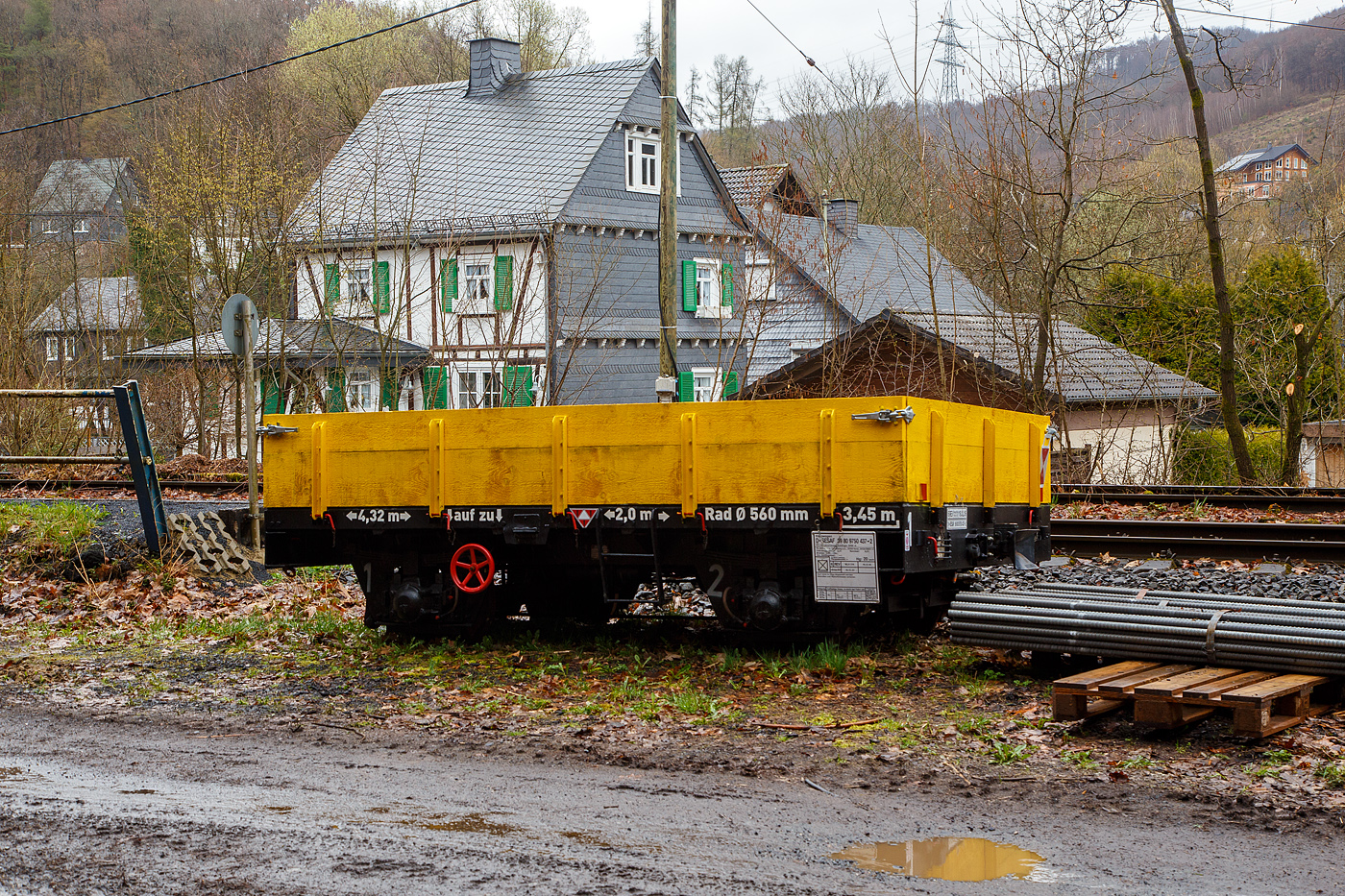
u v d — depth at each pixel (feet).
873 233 138.62
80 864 15.93
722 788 19.39
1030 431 32.22
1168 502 58.59
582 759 21.43
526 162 113.09
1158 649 24.35
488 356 104.01
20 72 167.84
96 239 120.88
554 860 15.99
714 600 29.35
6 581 40.86
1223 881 15.07
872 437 26.08
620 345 112.06
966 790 19.13
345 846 16.57
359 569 33.58
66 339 101.24
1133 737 22.15
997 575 37.32
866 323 81.20
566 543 30.81
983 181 75.41
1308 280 102.27
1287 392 81.25
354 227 87.25
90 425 83.82
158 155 85.76
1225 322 77.92
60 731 23.91
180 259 88.79
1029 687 26.22
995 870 15.57
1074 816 17.74
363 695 27.17
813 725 23.43
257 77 98.68
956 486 27.99
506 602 33.96
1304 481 94.99
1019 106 73.61
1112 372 95.14
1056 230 76.95
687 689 27.04
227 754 21.99
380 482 31.27
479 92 124.06
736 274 92.94
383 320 98.78
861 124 131.13
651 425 28.17
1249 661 23.16
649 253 116.67
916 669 28.43
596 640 32.65
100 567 41.86
